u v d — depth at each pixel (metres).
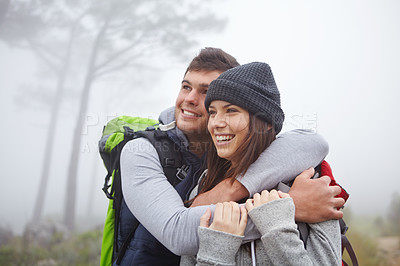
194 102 1.35
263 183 1.07
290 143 1.13
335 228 1.02
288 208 0.96
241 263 1.01
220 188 1.14
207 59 1.39
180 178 1.32
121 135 1.45
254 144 1.08
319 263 0.96
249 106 1.07
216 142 1.13
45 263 9.07
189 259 1.14
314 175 1.13
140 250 1.28
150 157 1.27
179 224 1.06
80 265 8.95
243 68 1.14
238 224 0.98
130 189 1.20
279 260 0.92
